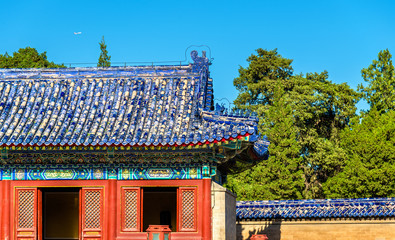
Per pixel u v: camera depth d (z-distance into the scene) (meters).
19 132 27.94
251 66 87.25
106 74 31.16
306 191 73.44
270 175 63.09
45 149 27.39
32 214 28.05
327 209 42.75
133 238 27.39
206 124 26.98
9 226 27.97
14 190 28.22
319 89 81.50
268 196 62.50
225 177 35.66
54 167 28.22
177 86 30.09
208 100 29.64
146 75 30.92
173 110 28.42
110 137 27.31
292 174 64.19
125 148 27.20
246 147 27.28
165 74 30.81
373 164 59.97
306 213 42.88
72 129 27.92
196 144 26.02
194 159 27.53
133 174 27.89
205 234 27.06
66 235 37.16
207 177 27.55
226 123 26.56
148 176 27.81
